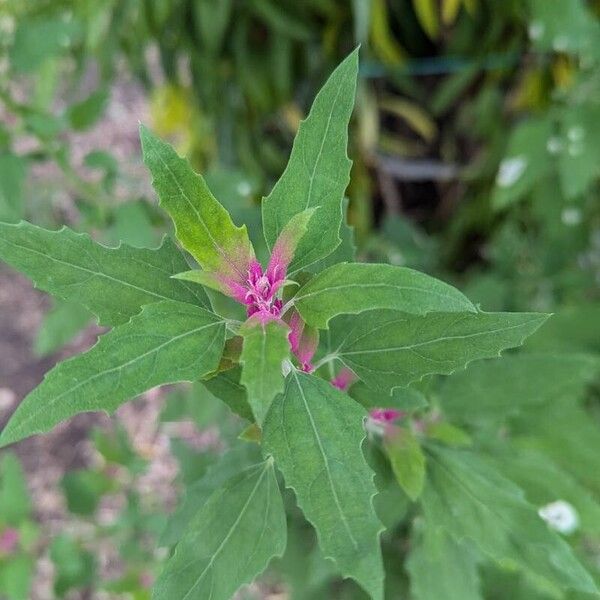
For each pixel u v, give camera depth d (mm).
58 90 673
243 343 149
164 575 169
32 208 409
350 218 519
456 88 458
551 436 276
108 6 424
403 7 445
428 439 216
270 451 150
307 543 333
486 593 317
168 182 151
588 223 456
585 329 394
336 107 158
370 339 174
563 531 235
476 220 522
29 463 603
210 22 432
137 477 413
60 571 364
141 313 149
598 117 383
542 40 385
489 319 163
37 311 676
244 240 160
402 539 325
